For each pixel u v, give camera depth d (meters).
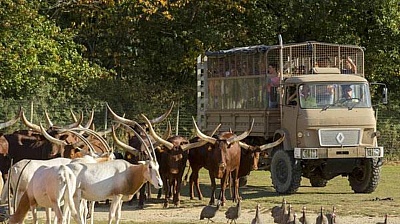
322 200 22.83
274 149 24.94
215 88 27.98
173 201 22.20
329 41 37.81
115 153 22.25
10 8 34.00
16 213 15.55
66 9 38.59
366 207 21.36
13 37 34.31
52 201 15.02
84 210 16.06
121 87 37.12
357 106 24.09
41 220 18.73
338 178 29.25
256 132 25.52
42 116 34.47
